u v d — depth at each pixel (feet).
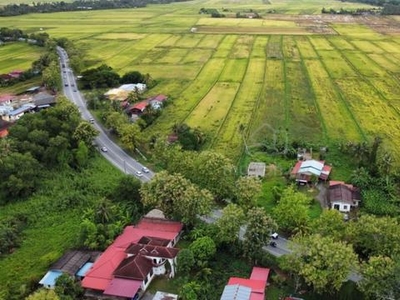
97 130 531.09
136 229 339.36
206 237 313.12
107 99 638.53
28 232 357.61
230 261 310.65
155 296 278.05
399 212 360.48
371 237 290.35
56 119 482.69
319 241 273.13
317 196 393.29
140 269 289.53
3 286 298.35
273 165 444.55
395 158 441.27
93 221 355.56
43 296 255.70
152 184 352.28
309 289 282.36
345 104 599.98
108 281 288.92
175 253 301.63
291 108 588.91
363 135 499.92
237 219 312.09
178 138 487.20
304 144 476.95
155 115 568.00
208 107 601.21
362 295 265.54
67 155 451.12
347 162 445.78
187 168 387.55
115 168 449.89
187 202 333.21
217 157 381.40
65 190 412.16
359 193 384.27
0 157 406.21
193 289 280.10
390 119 546.26
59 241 345.10
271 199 385.70
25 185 400.47
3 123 539.70
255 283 279.49
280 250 318.04
